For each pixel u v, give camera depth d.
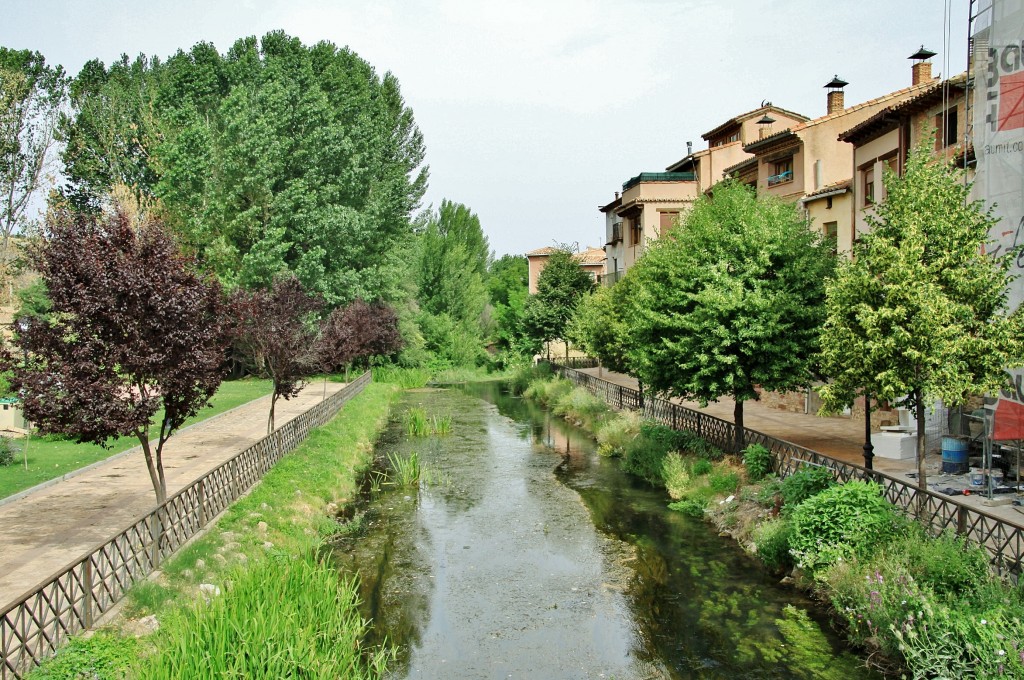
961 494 13.09
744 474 16.89
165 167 39.12
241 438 22.05
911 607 9.06
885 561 10.29
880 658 9.48
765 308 16.72
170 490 15.02
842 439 19.92
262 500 15.01
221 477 13.77
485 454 25.75
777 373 16.66
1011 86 12.22
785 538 12.82
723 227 18.92
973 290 11.03
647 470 21.22
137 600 9.18
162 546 10.75
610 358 31.42
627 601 12.09
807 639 10.30
